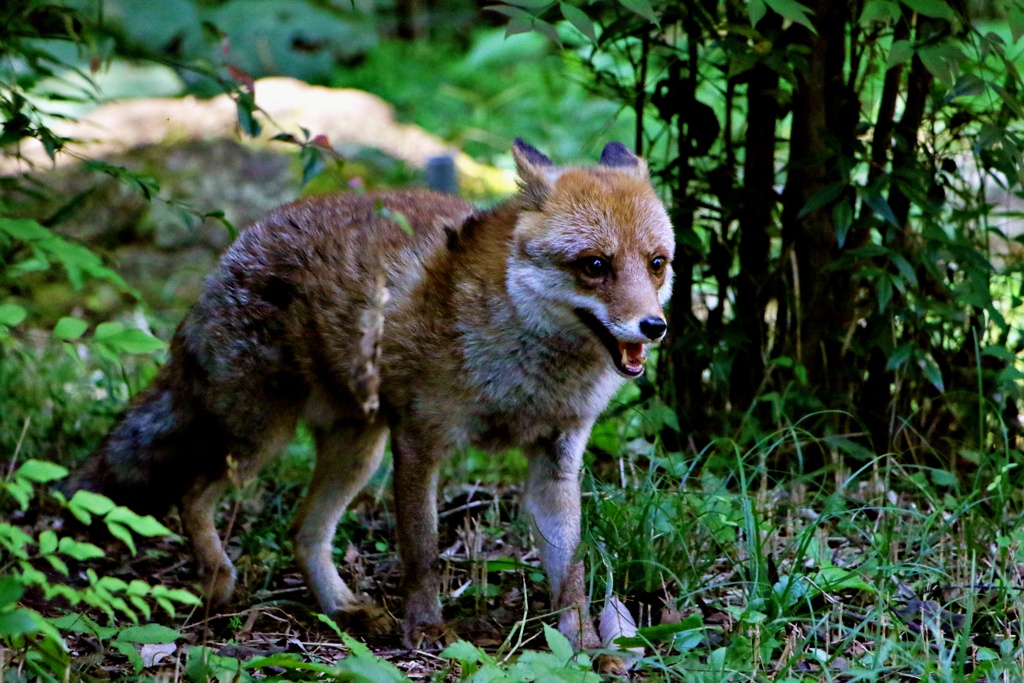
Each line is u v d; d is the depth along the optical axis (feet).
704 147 33.88
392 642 26.07
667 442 34.63
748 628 23.07
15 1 28.60
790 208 33.45
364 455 28.09
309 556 27.76
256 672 23.48
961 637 22.17
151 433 28.63
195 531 27.76
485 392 24.90
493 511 30.22
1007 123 31.09
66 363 41.52
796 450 31.01
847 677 22.48
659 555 26.89
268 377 27.43
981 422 29.09
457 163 69.56
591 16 31.14
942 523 28.30
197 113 66.59
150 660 23.71
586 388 25.50
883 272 30.45
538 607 26.89
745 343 34.14
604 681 22.68
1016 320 37.78
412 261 25.53
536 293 24.18
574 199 24.48
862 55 33.45
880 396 34.06
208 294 28.04
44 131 26.89
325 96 72.02
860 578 25.57
